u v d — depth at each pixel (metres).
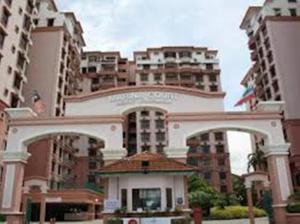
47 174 42.38
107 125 21.62
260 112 21.70
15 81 37.12
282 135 21.22
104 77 70.38
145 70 69.12
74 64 57.12
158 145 62.78
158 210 19.00
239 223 22.89
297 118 42.34
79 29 60.09
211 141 61.50
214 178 59.19
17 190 20.36
